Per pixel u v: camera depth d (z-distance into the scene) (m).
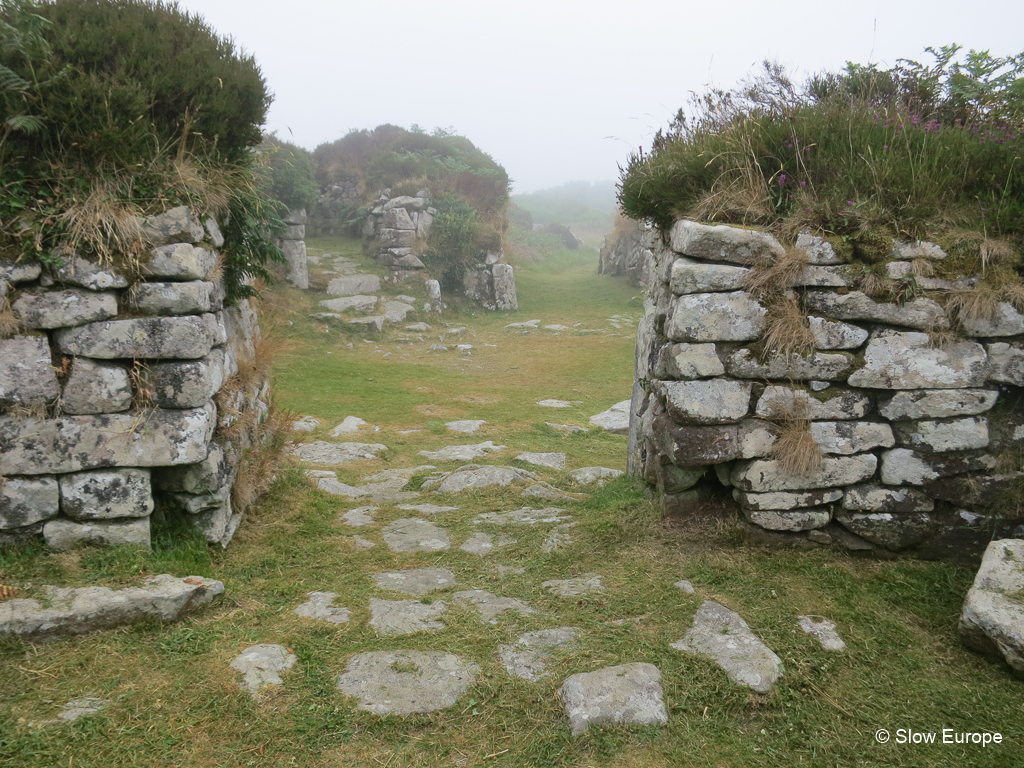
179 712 2.53
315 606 3.47
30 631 2.83
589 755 2.43
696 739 2.51
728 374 3.92
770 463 3.90
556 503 5.54
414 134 26.94
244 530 4.50
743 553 3.92
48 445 3.38
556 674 2.84
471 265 22.67
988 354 3.75
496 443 8.95
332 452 8.01
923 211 3.90
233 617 3.27
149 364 3.55
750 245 3.89
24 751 2.26
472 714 2.61
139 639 2.98
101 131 3.52
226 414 4.17
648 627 3.22
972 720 2.60
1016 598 2.89
